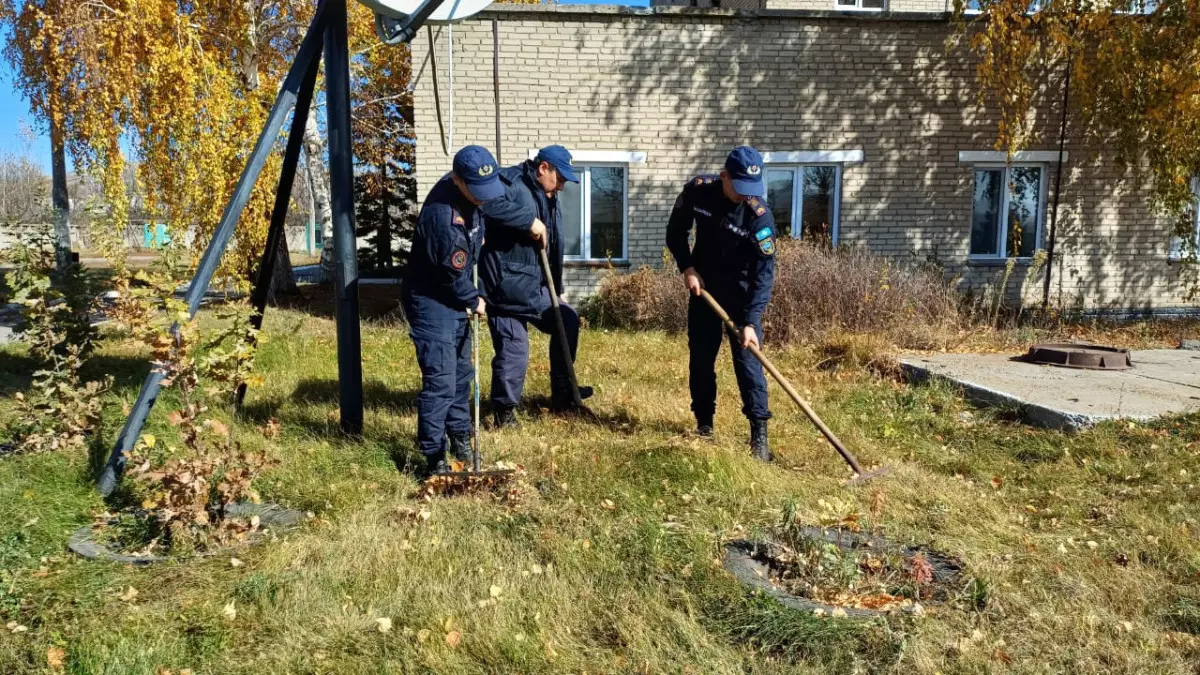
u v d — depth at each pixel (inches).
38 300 201.6
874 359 305.7
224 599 117.3
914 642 107.3
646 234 468.8
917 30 466.9
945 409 244.5
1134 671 103.0
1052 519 156.9
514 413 214.7
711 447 186.2
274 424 153.6
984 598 121.4
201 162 395.2
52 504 151.0
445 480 158.7
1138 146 434.3
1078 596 122.5
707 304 200.5
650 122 460.8
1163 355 327.3
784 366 301.0
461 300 166.9
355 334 199.0
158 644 105.0
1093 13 415.8
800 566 129.4
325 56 194.9
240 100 422.9
